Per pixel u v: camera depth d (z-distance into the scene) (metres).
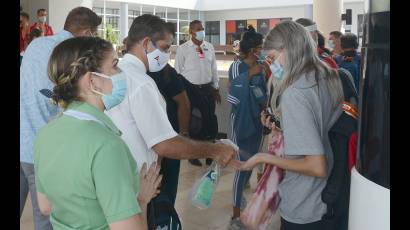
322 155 2.14
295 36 2.26
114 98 1.73
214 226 4.49
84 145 1.55
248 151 4.39
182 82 3.41
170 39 2.66
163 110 2.43
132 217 1.54
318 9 12.66
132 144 2.36
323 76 2.26
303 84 2.21
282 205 2.38
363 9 1.67
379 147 1.49
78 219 1.60
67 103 1.69
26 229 4.27
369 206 1.50
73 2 14.16
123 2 27.09
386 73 1.47
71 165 1.55
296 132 2.17
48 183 1.62
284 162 2.26
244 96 4.34
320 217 2.28
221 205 5.05
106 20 27.00
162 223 2.58
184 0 30.36
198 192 2.87
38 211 3.31
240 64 4.59
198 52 7.09
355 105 2.28
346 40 5.64
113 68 1.74
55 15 13.77
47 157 1.61
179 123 3.37
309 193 2.28
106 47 1.71
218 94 7.43
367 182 1.52
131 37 2.61
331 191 2.23
